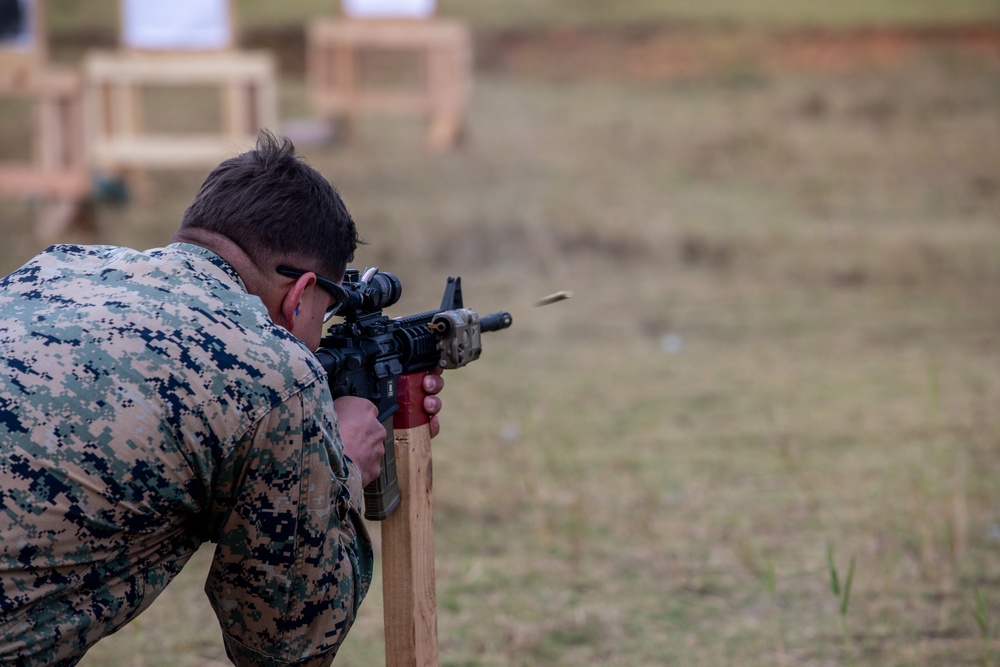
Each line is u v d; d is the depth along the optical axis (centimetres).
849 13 5941
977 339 2092
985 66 5200
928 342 2077
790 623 1040
